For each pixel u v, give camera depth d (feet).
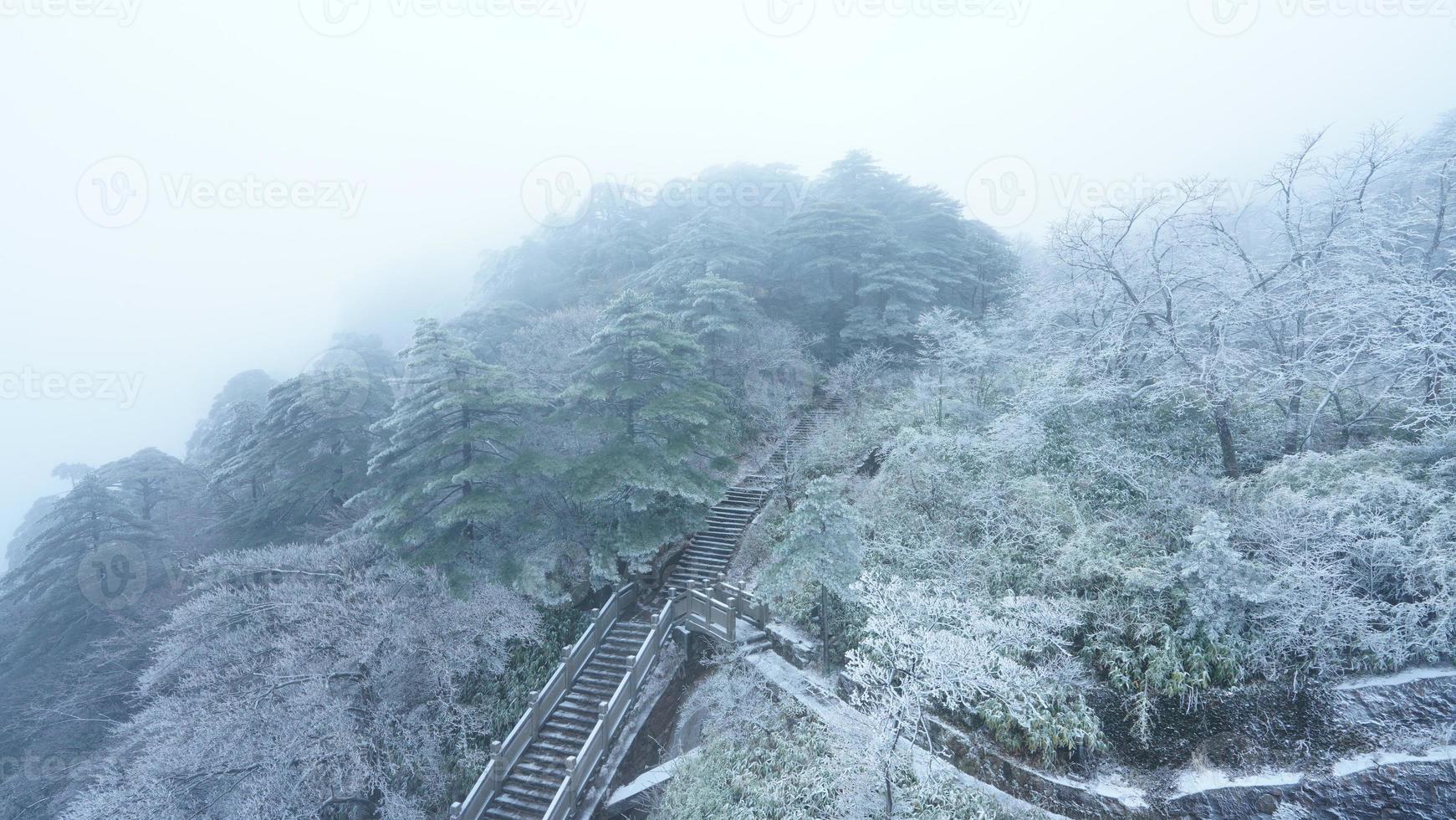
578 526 59.00
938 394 62.08
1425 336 34.58
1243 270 46.14
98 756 58.03
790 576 38.68
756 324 84.99
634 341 55.52
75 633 71.51
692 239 97.14
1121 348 46.68
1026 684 30.60
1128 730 29.66
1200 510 36.50
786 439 67.72
